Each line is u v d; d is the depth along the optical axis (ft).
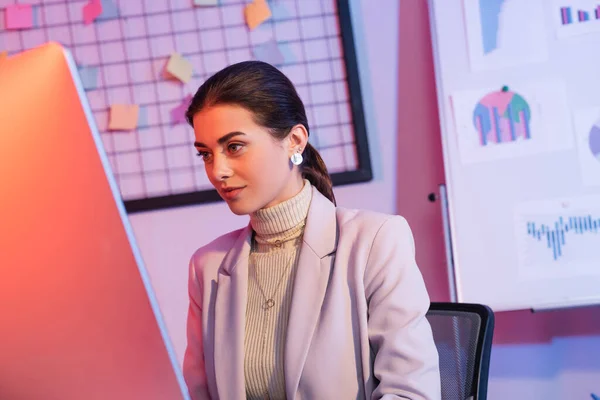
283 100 4.22
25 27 7.82
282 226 4.58
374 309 4.23
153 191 7.83
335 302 4.24
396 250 4.33
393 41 7.74
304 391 4.15
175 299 7.91
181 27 7.77
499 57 7.04
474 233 7.07
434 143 7.71
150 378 2.08
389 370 3.97
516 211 7.02
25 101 1.81
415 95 7.73
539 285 6.97
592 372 7.73
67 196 1.86
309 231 4.51
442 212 7.28
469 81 7.09
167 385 2.07
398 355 3.97
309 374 4.13
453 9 7.10
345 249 4.42
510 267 7.01
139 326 1.99
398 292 4.17
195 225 7.87
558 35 6.96
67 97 1.78
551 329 7.76
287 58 7.70
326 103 7.72
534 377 7.79
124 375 2.10
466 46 7.09
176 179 7.83
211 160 4.21
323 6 7.70
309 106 7.72
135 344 2.03
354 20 7.77
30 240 1.95
